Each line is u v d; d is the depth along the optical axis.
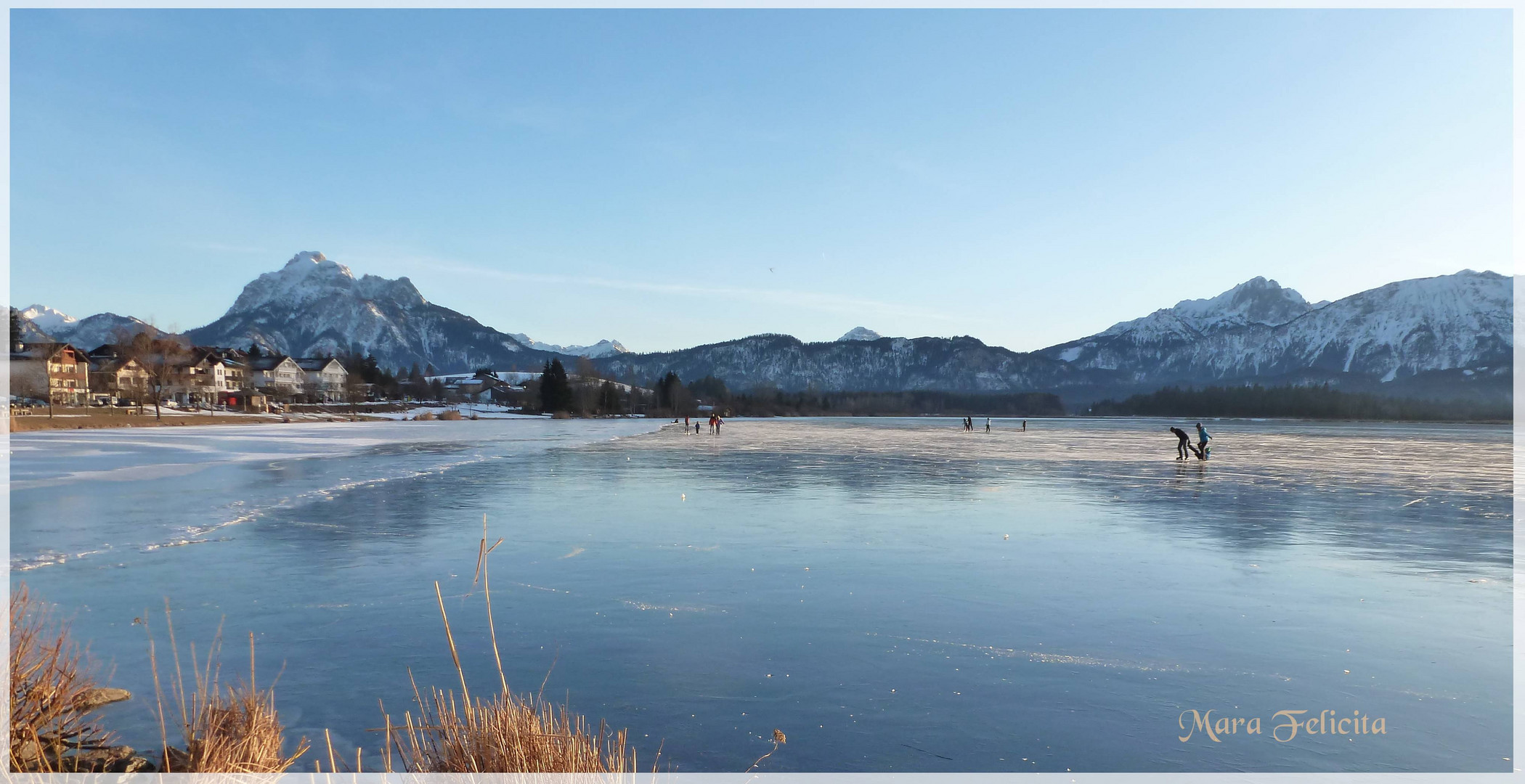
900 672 6.34
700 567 10.26
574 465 28.20
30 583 9.21
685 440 51.62
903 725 5.32
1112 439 55.34
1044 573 9.91
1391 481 22.89
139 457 32.28
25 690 4.60
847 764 4.73
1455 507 16.69
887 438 56.47
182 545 11.73
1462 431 79.81
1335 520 14.55
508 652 6.78
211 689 5.76
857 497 18.38
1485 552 11.38
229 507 16.00
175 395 104.69
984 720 5.41
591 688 5.97
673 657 6.68
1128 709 5.61
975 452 37.59
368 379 156.62
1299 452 39.38
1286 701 5.77
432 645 6.94
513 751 4.04
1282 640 7.18
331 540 12.21
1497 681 6.17
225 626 7.52
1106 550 11.54
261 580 9.41
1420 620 7.83
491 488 20.11
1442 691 5.96
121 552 11.19
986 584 9.35
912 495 18.70
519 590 8.98
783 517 14.92
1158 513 15.52
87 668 6.15
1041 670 6.40
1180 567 10.30
